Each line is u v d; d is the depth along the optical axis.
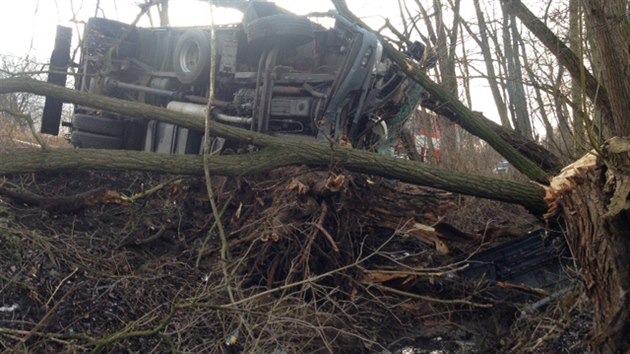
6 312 4.31
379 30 8.20
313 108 6.82
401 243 6.58
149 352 4.49
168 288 5.26
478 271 6.13
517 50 9.88
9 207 5.79
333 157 6.07
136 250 5.90
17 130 8.44
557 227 5.72
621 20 6.14
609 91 6.28
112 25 8.41
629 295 4.12
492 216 7.83
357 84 6.68
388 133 7.92
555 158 8.26
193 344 4.68
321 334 4.69
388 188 6.81
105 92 8.25
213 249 5.94
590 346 4.29
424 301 5.79
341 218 6.00
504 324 5.55
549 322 4.98
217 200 6.59
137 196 6.08
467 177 6.20
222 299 5.13
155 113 6.18
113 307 4.77
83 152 5.74
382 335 5.37
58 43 8.52
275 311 4.77
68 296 4.65
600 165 4.41
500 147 7.18
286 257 5.68
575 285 5.32
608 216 4.13
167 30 8.38
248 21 7.01
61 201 5.94
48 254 4.99
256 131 6.96
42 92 6.07
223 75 7.39
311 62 7.23
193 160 5.87
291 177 6.13
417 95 7.89
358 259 5.64
